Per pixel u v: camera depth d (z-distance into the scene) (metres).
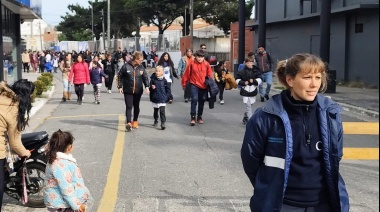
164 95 11.34
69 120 13.03
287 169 3.25
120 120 12.84
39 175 5.99
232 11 60.06
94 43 77.06
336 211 3.30
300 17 26.38
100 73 16.98
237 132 11.05
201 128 11.58
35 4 21.75
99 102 17.11
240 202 6.20
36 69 44.84
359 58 22.91
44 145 6.03
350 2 22.98
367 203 6.14
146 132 11.05
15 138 5.33
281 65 3.38
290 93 3.35
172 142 9.95
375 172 7.67
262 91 17.28
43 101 17.33
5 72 18.91
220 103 16.38
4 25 19.00
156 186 6.91
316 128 3.28
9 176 5.91
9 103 5.20
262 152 3.38
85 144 9.78
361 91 19.98
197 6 60.00
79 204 4.62
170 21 67.06
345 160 8.48
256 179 3.41
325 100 3.34
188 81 12.15
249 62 11.66
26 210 5.97
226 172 7.64
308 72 3.19
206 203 6.17
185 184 7.00
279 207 3.26
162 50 49.16
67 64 18.08
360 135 10.75
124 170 7.77
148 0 62.06
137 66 11.13
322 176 3.29
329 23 18.55
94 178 7.35
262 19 24.92
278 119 3.29
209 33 77.62
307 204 3.29
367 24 22.14
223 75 16.19
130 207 6.04
